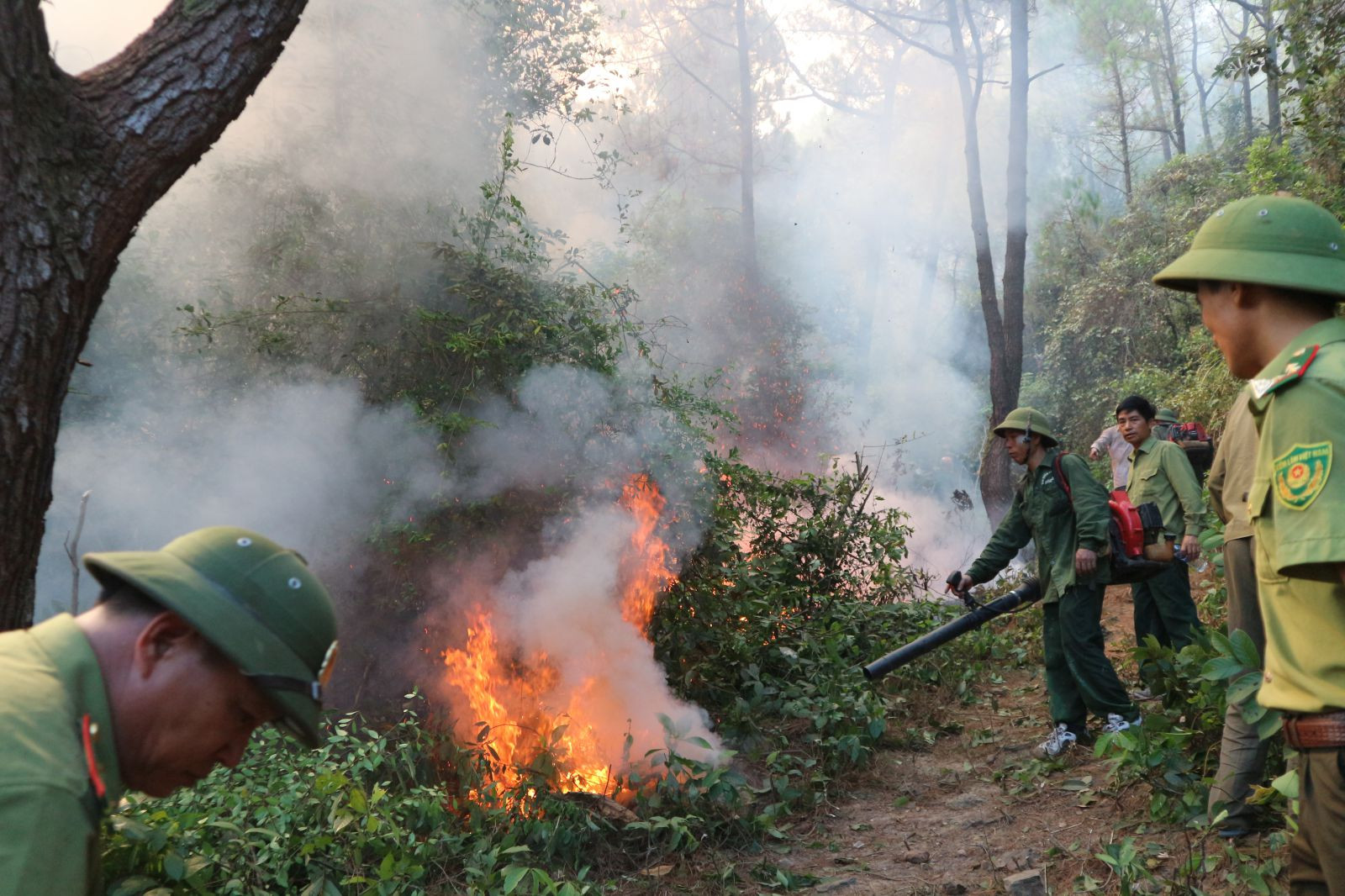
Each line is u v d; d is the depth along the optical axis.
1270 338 1.88
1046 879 3.68
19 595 2.75
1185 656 4.18
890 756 5.39
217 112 2.98
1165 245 17.97
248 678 1.31
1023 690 6.43
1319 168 10.48
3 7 2.61
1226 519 4.09
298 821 3.49
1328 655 1.77
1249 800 3.30
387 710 5.16
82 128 2.78
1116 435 9.08
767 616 6.58
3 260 2.62
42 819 1.14
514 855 3.94
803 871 4.06
